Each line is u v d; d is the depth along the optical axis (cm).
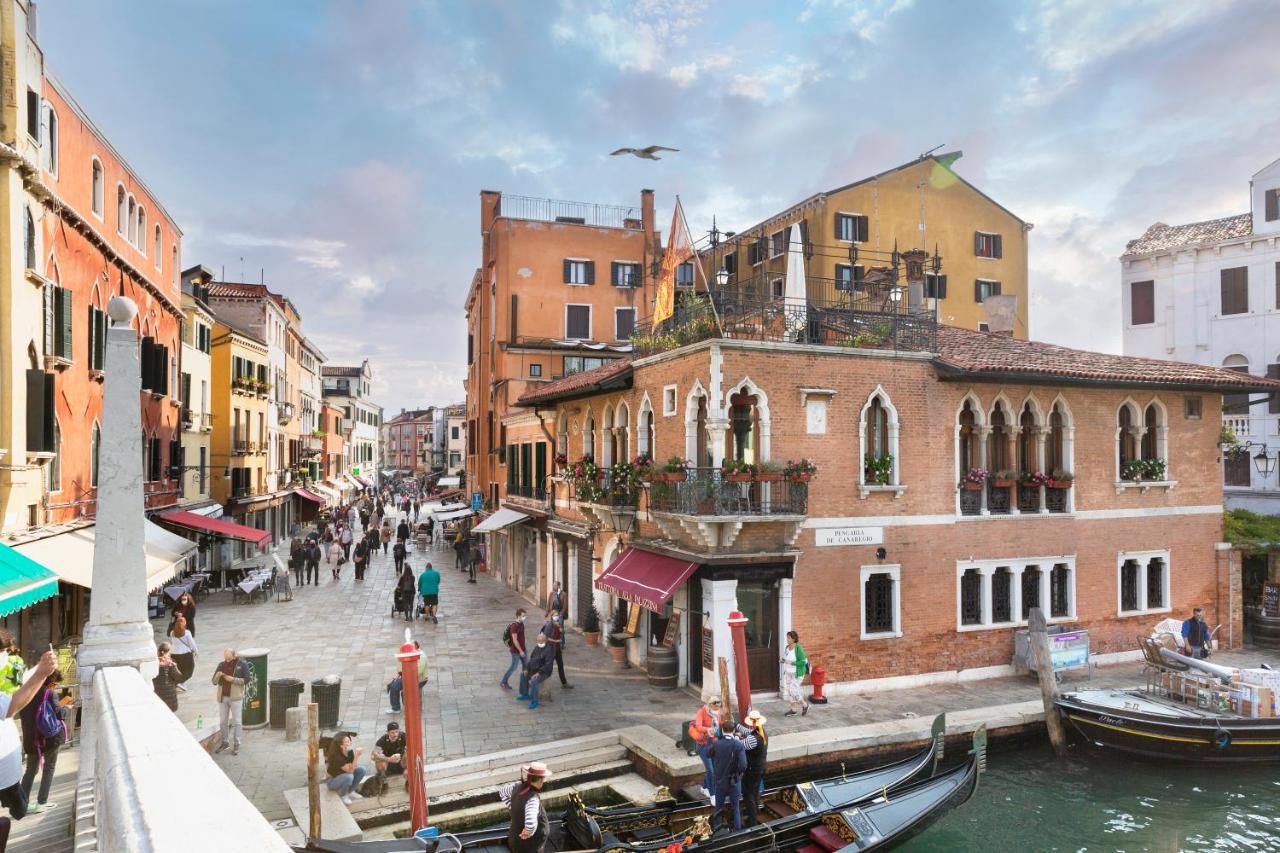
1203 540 1970
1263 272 2700
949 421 1723
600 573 2066
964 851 1166
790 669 1510
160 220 2409
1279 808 1297
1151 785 1375
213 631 2170
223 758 1273
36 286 1443
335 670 1786
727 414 1545
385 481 11031
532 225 3578
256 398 3862
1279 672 1516
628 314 3669
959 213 3619
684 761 1253
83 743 710
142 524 766
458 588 2961
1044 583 1792
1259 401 2081
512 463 3009
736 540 1552
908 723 1436
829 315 1695
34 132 1423
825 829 1093
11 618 1448
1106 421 1858
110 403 763
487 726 1433
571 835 1020
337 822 1079
